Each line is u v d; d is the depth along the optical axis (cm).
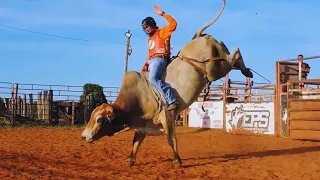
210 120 2109
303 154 1116
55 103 2866
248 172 848
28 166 901
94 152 1177
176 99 890
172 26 894
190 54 903
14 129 2295
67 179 764
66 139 1622
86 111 2964
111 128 876
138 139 931
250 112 1795
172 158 1048
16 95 2669
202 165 932
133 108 874
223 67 916
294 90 1583
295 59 1600
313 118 1472
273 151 1197
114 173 831
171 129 884
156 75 880
